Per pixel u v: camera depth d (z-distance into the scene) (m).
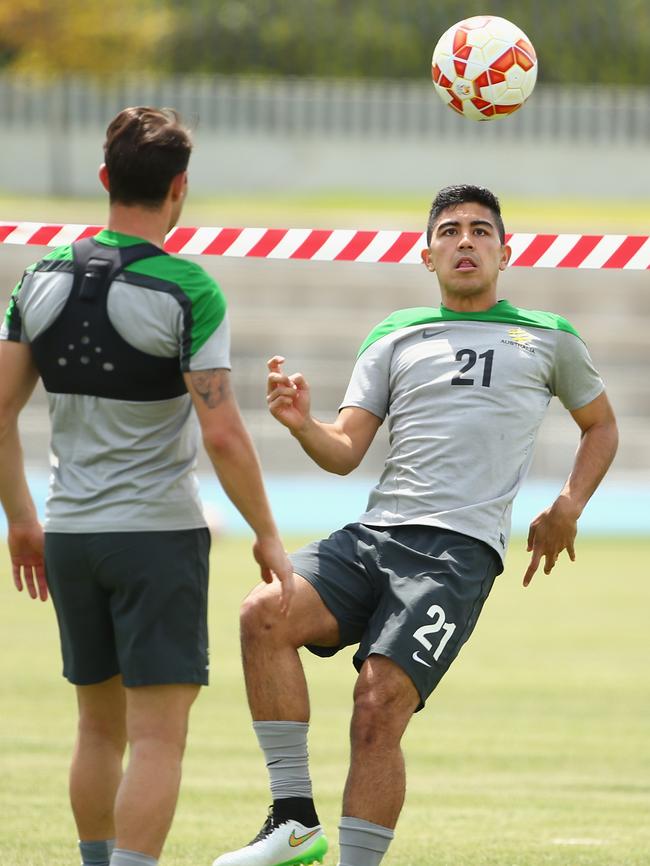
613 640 39.25
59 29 120.12
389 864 17.41
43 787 21.89
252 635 15.35
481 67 18.53
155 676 13.91
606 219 108.56
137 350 13.80
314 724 28.16
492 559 15.88
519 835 19.22
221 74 136.50
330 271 97.75
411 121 121.88
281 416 15.60
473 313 16.67
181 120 14.52
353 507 70.69
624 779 23.38
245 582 48.28
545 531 16.62
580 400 16.77
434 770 24.02
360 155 121.69
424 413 16.19
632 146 122.19
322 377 87.44
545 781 23.17
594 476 16.70
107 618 14.51
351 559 15.83
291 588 14.00
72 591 14.37
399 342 16.80
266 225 98.31
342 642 15.84
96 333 13.87
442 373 16.27
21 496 15.30
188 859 17.72
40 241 18.53
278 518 66.62
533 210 114.38
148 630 13.96
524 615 43.88
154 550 13.98
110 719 15.13
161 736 13.98
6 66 128.88
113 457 14.09
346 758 25.00
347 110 121.69
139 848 13.59
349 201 118.06
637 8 139.88
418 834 19.27
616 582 51.41
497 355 16.25
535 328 16.61
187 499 14.25
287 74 137.12
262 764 24.23
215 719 28.36
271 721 15.20
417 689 14.92
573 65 137.50
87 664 14.68
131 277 13.84
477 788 22.61
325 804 21.41
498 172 121.75
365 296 97.56
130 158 14.04
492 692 31.80
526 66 18.69
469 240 16.44
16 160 118.50
